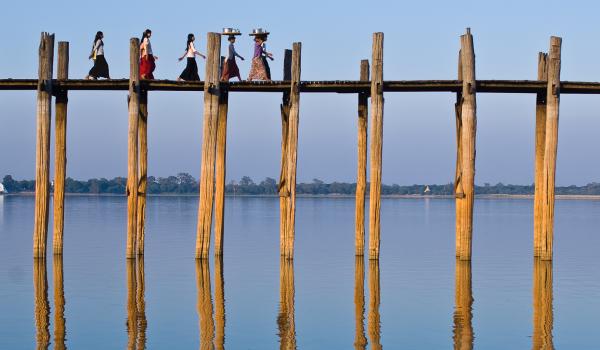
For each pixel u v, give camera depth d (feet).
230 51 92.99
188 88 89.56
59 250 93.81
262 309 67.56
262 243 123.44
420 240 132.46
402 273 87.97
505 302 71.26
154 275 84.43
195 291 75.46
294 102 87.71
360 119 93.56
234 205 349.00
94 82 89.61
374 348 55.36
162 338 57.41
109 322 62.08
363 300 71.87
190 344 55.93
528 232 156.35
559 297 73.77
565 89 88.53
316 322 62.85
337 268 91.76
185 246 115.75
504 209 318.65
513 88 88.74
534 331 60.39
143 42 90.33
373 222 91.25
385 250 113.80
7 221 179.93
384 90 88.22
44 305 68.23
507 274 87.51
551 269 90.53
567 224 190.70
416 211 281.95
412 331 60.08
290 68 92.63
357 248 96.89
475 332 59.93
